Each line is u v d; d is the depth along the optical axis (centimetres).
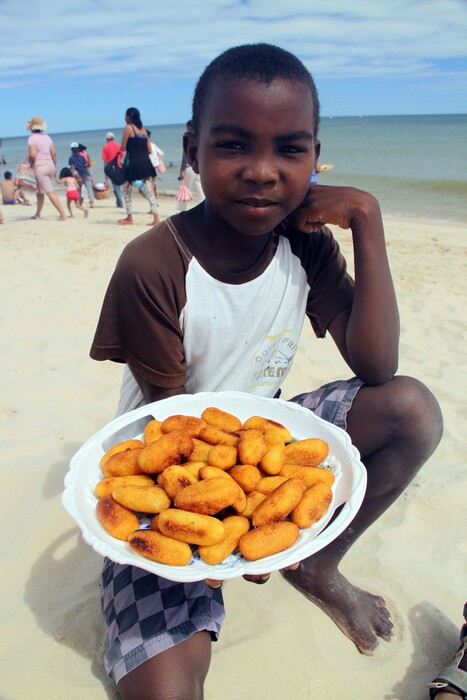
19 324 454
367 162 2545
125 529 143
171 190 1855
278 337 201
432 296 558
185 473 148
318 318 211
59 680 174
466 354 418
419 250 763
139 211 1259
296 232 200
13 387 348
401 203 1384
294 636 189
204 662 156
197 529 134
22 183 1085
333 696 172
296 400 208
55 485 259
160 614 158
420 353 421
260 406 186
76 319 465
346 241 807
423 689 176
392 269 659
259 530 139
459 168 2186
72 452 284
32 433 300
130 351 186
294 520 146
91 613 196
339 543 191
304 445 164
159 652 151
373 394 185
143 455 154
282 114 152
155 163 1014
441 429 187
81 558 221
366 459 193
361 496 148
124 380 223
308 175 166
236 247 179
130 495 145
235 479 152
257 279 185
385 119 15338
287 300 196
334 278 203
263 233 173
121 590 167
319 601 196
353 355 192
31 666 178
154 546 134
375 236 190
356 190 192
